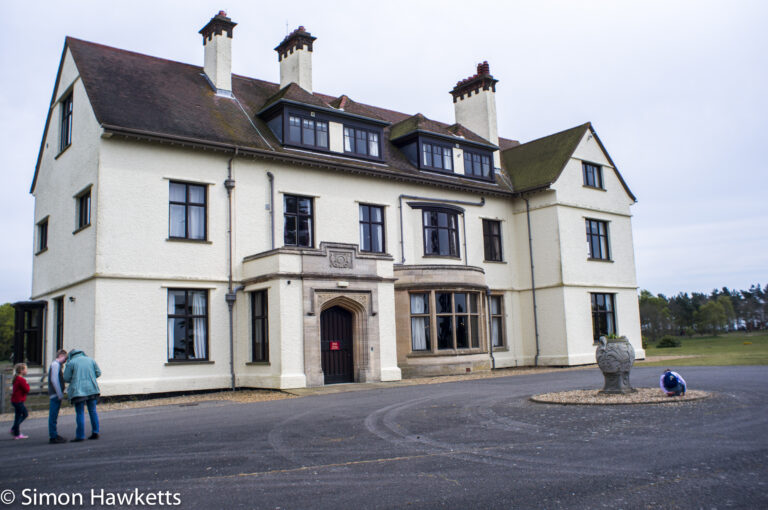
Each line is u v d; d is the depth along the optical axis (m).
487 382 17.39
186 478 6.83
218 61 21.67
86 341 16.69
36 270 21.95
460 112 29.67
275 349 17.30
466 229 25.11
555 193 25.55
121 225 16.91
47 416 13.92
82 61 18.73
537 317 25.92
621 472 6.44
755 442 7.61
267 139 20.47
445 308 21.69
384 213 22.58
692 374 16.38
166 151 17.91
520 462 7.07
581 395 12.46
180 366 17.50
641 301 77.50
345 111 22.19
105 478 6.94
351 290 18.67
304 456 7.82
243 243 19.06
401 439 8.77
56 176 20.44
